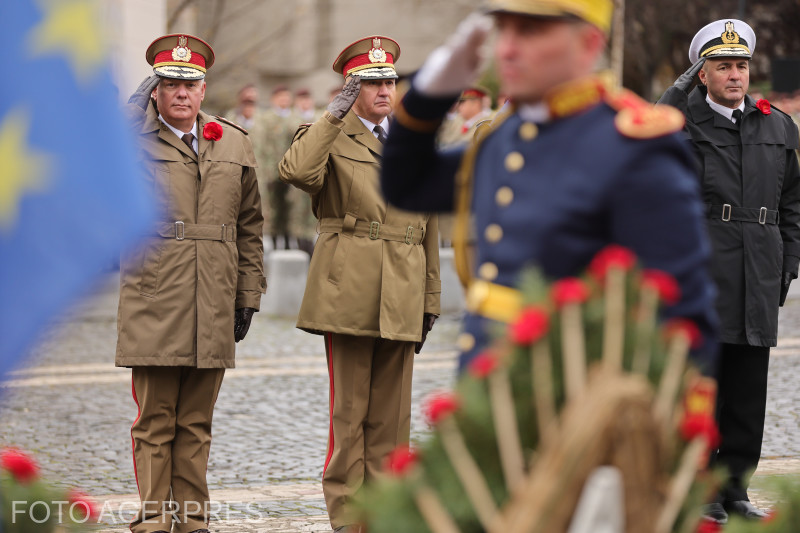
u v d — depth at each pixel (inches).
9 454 197.8
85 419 653.9
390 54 453.7
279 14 1994.3
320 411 684.1
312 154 435.8
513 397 170.6
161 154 430.3
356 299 446.9
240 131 454.6
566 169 216.8
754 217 486.0
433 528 169.0
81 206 151.3
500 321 218.4
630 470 158.9
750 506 472.1
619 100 218.5
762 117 492.7
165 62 428.8
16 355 150.6
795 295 1229.7
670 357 175.8
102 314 1003.9
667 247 206.7
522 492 160.6
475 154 242.2
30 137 150.2
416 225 459.8
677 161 212.2
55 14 150.6
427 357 864.9
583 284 175.6
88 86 151.6
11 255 150.6
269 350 891.4
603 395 160.2
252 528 452.8
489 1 217.2
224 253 437.7
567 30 214.2
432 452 172.6
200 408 439.5
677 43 1863.9
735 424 492.7
